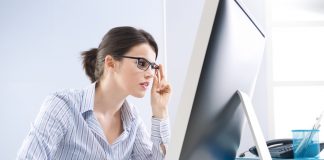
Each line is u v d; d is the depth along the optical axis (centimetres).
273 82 242
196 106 52
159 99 138
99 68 143
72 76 252
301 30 252
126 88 136
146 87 136
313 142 108
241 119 81
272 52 244
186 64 241
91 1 253
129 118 146
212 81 56
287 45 253
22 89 256
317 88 246
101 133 136
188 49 242
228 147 77
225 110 66
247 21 72
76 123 133
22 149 116
